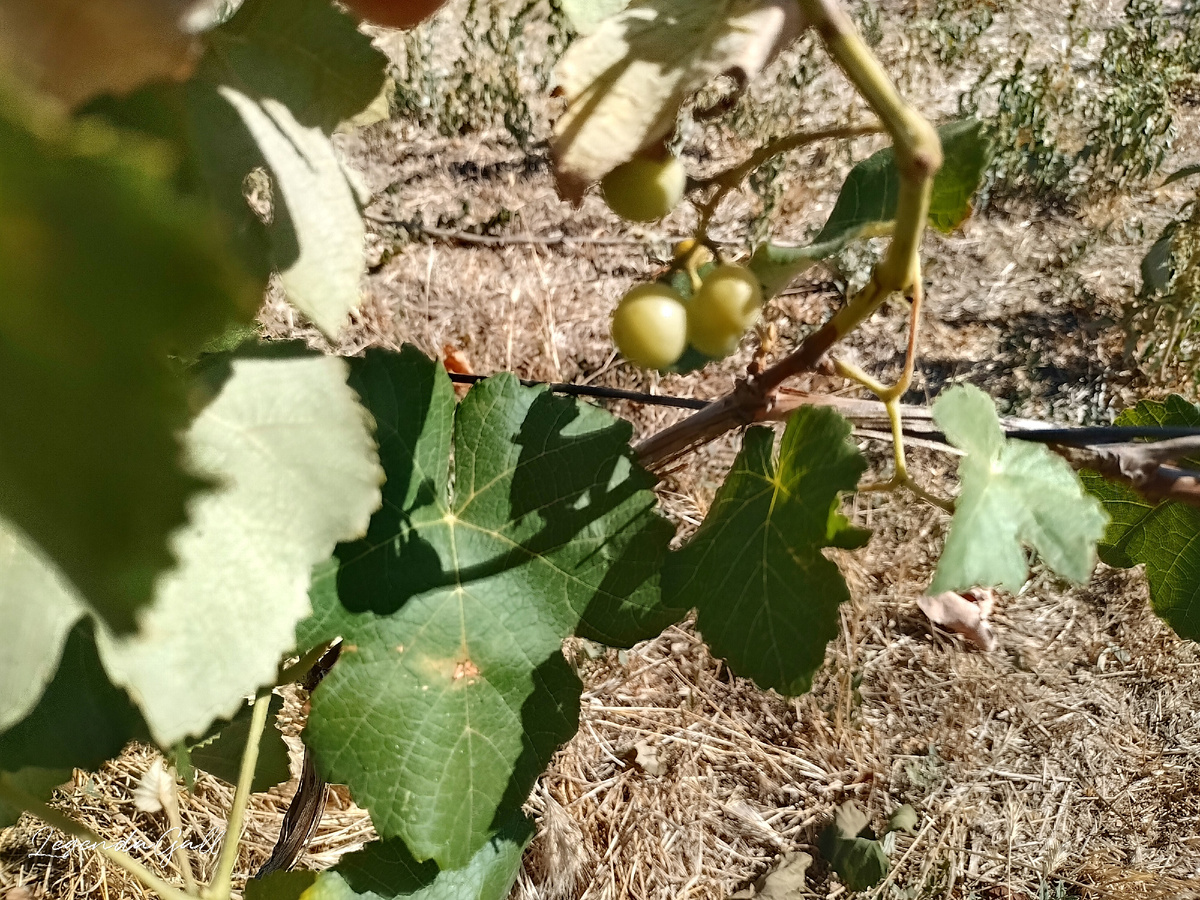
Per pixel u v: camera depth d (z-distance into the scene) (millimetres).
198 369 157
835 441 198
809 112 906
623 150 155
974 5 1044
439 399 258
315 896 257
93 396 53
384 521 245
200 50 127
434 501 254
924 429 228
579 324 743
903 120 146
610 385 708
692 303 193
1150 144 862
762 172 765
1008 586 195
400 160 864
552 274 775
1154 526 308
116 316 51
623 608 247
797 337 735
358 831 502
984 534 195
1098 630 647
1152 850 566
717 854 546
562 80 153
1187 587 312
